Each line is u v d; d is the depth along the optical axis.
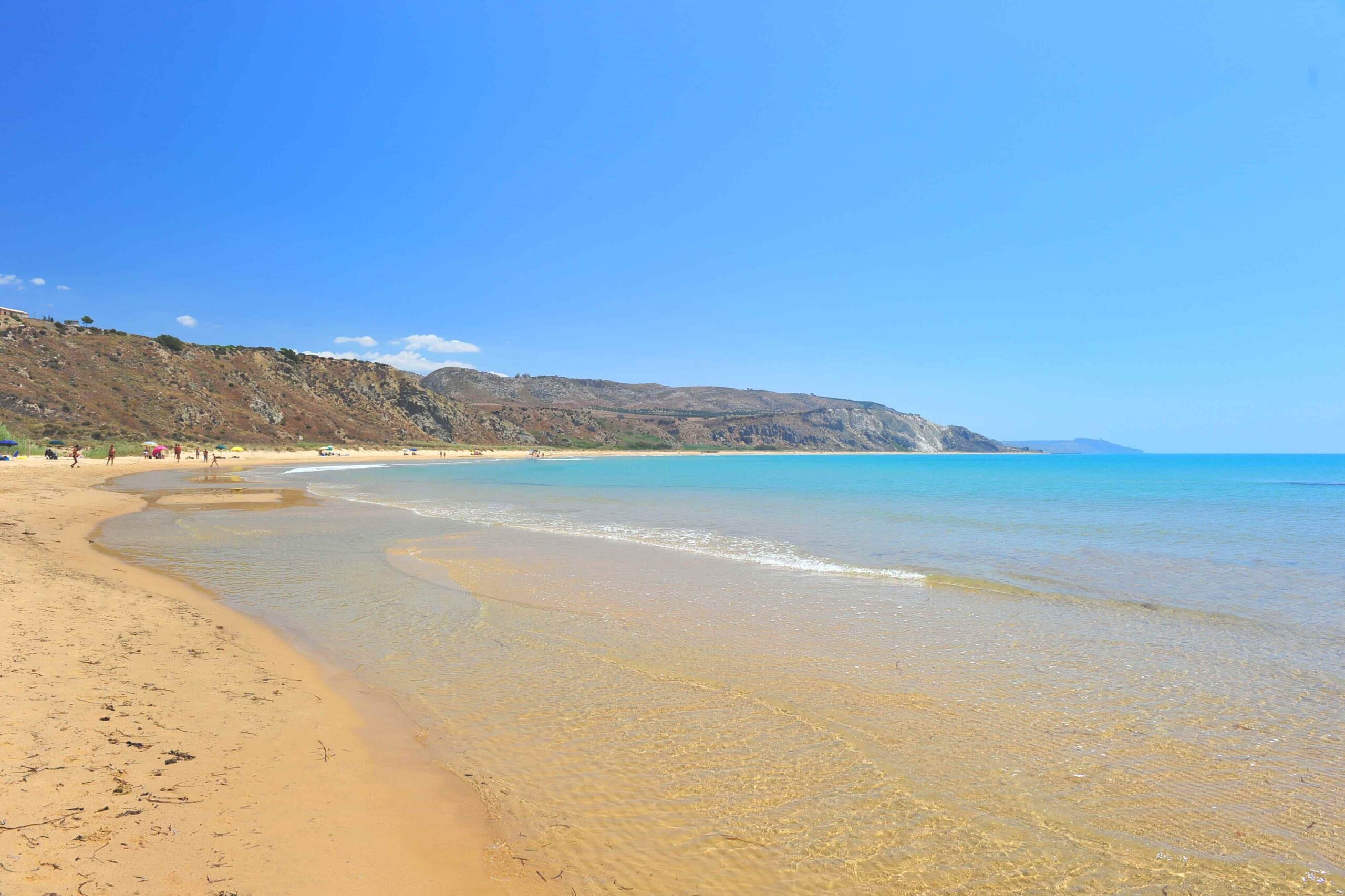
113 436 66.81
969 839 4.61
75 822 4.05
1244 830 4.79
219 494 31.34
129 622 8.84
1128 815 4.96
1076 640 9.49
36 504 21.89
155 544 16.36
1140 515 28.92
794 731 6.33
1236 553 17.88
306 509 25.91
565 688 7.38
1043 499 38.81
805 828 4.69
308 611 10.52
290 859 3.96
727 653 8.72
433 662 8.19
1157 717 6.77
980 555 17.39
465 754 5.70
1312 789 5.38
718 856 4.32
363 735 5.95
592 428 196.88
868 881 4.11
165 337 96.75
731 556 16.56
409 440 120.94
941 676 7.93
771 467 106.19
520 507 29.83
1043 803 5.11
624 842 4.45
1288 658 8.73
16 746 4.91
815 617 10.64
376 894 3.71
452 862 4.10
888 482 59.31
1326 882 4.20
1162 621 10.56
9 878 3.43
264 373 108.88
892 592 12.47
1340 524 25.05
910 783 5.36
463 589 12.33
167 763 5.00
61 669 6.67
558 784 5.23
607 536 20.25
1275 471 99.25
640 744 5.98
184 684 6.72
